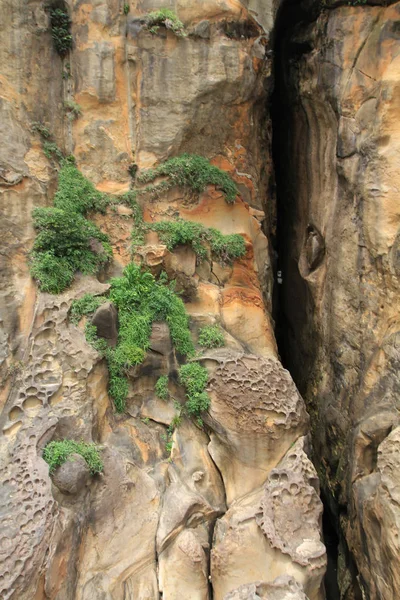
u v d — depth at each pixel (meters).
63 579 4.80
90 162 7.51
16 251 6.38
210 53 7.74
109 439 6.16
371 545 5.70
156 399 6.66
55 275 6.46
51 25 7.24
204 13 7.70
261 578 5.28
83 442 5.68
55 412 5.68
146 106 7.67
